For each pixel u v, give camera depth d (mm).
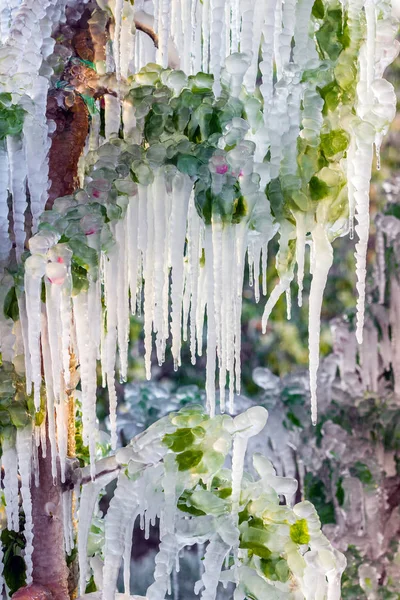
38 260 1854
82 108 2080
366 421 4422
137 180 1920
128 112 2012
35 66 1984
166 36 2062
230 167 1888
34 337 1872
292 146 1932
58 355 1886
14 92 1945
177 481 2027
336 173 1925
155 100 1968
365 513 4238
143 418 4957
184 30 2127
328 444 4371
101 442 2639
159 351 1988
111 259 1899
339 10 1947
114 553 2018
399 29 1993
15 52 1956
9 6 2102
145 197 1933
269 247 4953
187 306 2117
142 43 2318
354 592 4062
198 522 2035
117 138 2000
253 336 5133
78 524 2121
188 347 5117
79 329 1891
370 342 4504
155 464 2035
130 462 2031
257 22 1962
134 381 5074
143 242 1952
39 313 1867
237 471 2045
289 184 1924
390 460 4355
